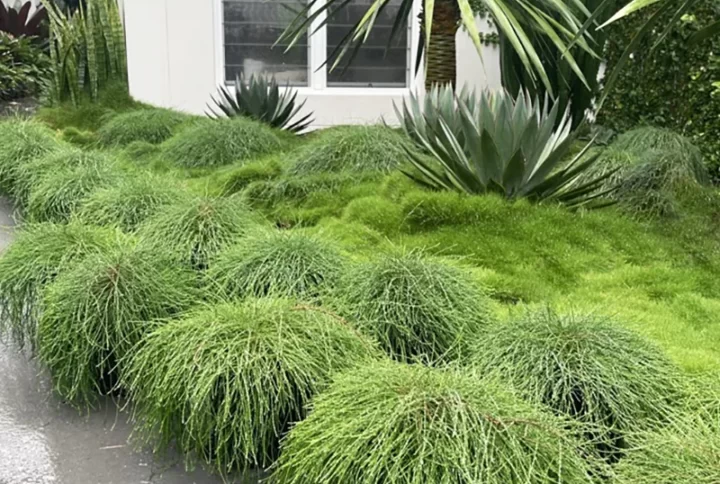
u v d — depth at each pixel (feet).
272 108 22.71
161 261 9.20
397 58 26.58
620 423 6.55
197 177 17.43
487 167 13.56
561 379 6.79
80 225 10.41
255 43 26.13
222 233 10.44
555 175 13.34
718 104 16.15
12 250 9.86
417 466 5.37
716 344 8.99
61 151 16.33
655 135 16.11
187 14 25.32
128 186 12.81
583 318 7.68
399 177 15.12
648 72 18.02
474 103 15.87
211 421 6.76
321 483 5.63
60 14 24.73
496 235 12.47
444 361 7.43
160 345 7.39
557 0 16.66
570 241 12.31
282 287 8.70
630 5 9.98
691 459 5.57
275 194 15.33
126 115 21.74
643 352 7.27
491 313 8.78
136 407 7.91
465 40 25.45
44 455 7.45
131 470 7.22
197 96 25.98
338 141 16.69
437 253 11.50
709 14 16.21
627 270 11.46
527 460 5.47
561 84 19.56
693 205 13.75
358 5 25.94
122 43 25.22
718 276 11.42
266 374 6.73
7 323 9.64
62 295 8.38
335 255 9.46
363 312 8.14
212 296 8.80
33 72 29.35
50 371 8.68
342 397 6.19
